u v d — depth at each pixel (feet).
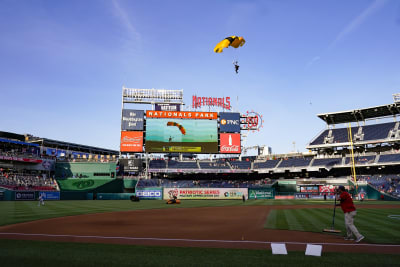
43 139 257.14
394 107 234.17
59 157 257.34
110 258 29.40
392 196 190.39
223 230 53.98
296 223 63.93
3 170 211.20
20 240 41.50
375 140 231.09
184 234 48.67
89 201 175.63
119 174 249.75
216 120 227.81
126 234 48.47
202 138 223.51
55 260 28.37
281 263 27.61
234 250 34.35
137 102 230.48
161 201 181.88
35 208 112.47
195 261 28.32
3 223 65.00
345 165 226.38
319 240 42.11
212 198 215.92
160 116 222.69
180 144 220.23
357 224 60.44
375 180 213.05
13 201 166.09
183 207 128.88
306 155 266.16
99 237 44.75
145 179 227.40
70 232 50.96
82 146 291.58
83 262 27.68
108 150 318.24
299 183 229.86
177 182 233.76
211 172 239.71
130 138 217.97
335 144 246.47
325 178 227.81
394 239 42.29
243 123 237.04
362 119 258.16
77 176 238.89
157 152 217.15
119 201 178.81
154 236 46.19
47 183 217.36
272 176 262.47
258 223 65.77
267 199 214.07
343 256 30.89
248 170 244.83
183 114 225.15
